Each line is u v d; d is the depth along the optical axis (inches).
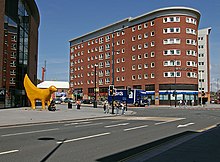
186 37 2802.7
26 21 1934.1
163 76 2790.4
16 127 706.2
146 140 478.9
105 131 607.8
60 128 671.8
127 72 3216.0
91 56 3850.9
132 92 2437.3
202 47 4190.5
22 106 1845.5
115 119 991.6
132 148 402.0
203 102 3668.8
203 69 4160.9
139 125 751.7
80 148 398.0
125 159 330.3
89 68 3880.4
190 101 2765.7
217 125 763.4
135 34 3139.8
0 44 1497.3
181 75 2755.9
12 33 1681.8
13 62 1695.4
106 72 3563.0
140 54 3061.0
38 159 324.2
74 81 4190.5
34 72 2187.5
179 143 448.1
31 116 1039.0
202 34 4205.2
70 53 4328.3
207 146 419.8
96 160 323.6
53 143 440.8
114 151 378.3
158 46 2851.9
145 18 3021.7
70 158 331.9
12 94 1680.6
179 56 2775.6
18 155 345.7
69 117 1023.0
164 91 2768.2
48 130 626.2
